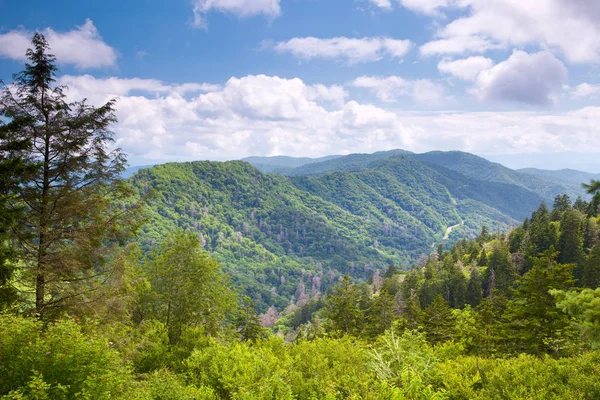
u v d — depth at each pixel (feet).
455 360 36.91
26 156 36.14
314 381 31.50
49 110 37.58
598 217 276.00
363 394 27.02
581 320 20.94
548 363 31.99
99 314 38.04
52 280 36.68
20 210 33.42
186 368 39.83
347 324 105.91
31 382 16.74
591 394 24.77
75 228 38.45
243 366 33.01
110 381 19.61
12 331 21.56
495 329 67.51
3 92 35.78
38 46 36.37
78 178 39.17
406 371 23.35
